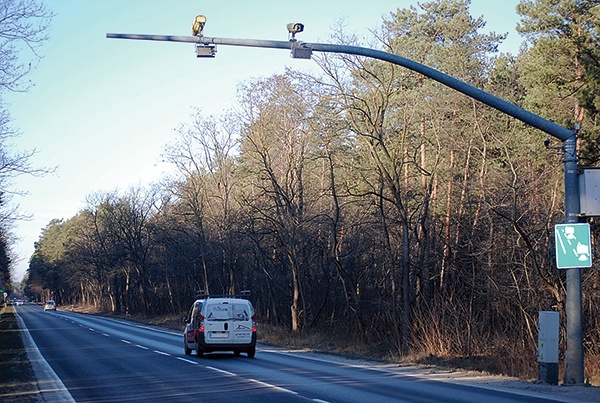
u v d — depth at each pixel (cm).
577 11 2661
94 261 9631
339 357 2605
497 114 3669
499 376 1806
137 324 6378
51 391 1574
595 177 1478
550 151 2872
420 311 2788
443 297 3112
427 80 3581
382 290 3616
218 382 1658
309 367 2095
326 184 4556
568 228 1484
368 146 3130
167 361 2298
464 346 2547
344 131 3397
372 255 3644
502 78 3991
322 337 3462
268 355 2647
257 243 4353
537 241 2661
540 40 2655
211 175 5428
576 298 1482
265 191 4016
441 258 3259
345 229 3700
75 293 16088
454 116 3706
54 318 7675
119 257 8519
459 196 3306
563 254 1488
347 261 3750
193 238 5809
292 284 4347
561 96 2625
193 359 2384
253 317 2488
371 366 2161
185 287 7612
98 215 9269
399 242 3309
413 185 3603
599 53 2373
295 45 1386
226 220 5144
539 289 2708
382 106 2906
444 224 3297
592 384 1561
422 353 2498
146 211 8219
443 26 3931
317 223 3988
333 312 3991
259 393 1437
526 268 2647
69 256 11606
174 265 7381
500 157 3575
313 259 4166
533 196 2894
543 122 1466
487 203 2712
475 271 3247
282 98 4097
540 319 1563
